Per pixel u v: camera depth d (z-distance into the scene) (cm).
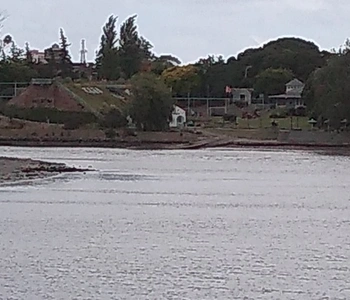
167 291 3747
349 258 4562
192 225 5853
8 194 7812
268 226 5872
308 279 4012
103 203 7219
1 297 3616
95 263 4328
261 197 8019
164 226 5778
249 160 13912
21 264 4278
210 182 9725
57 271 4116
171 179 10038
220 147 17025
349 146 16875
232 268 4244
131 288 3797
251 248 4866
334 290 3803
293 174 11125
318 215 6581
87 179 9725
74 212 6512
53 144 17212
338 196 8194
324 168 12288
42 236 5209
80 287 3797
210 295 3697
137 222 5972
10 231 5419
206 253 4681
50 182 9175
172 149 16775
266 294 3725
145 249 4778
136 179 9919
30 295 3653
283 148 16925
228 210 6856
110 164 12462
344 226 5906
